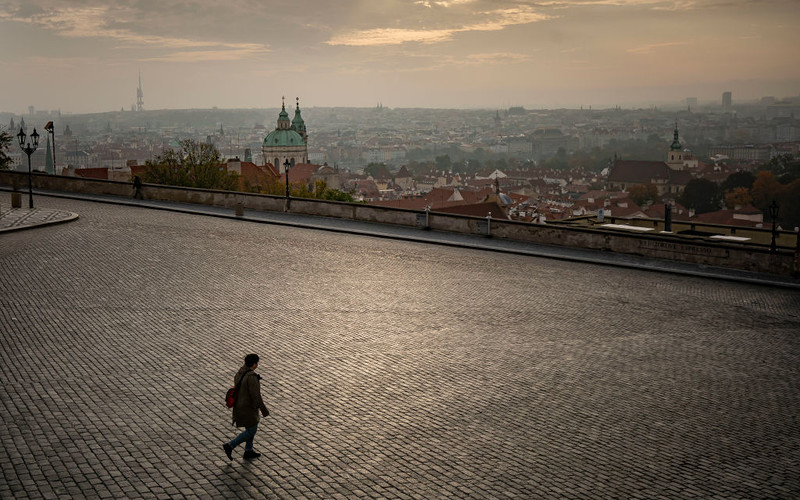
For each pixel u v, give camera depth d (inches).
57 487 672.4
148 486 683.4
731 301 1465.3
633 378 1015.6
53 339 1099.3
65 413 836.6
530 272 1674.5
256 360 753.6
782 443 822.5
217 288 1435.8
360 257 1775.3
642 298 1461.6
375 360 1059.3
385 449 780.0
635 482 725.9
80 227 2004.2
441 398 924.6
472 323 1254.9
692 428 856.3
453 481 716.0
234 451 763.4
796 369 1069.8
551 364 1063.6
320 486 698.8
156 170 3885.3
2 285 1386.6
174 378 961.5
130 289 1400.1
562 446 799.7
